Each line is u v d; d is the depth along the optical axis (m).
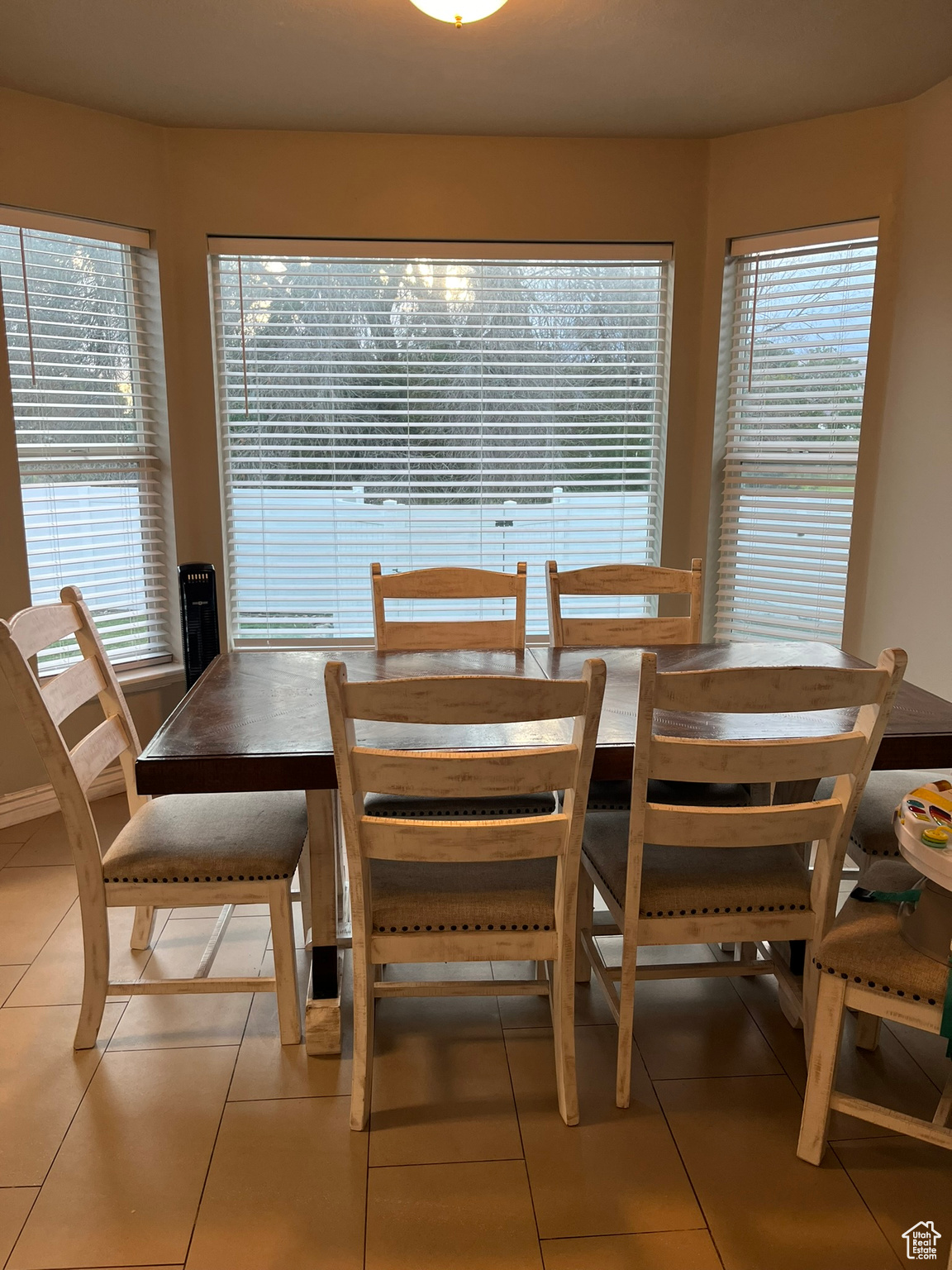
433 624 2.71
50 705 1.80
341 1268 1.44
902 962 1.53
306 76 2.84
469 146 3.45
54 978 2.25
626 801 2.27
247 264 3.52
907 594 3.23
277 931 1.93
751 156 3.44
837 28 2.53
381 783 1.55
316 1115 1.79
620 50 2.66
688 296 3.64
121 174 3.24
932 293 3.05
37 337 3.15
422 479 3.77
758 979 2.30
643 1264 1.45
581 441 3.80
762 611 3.79
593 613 3.94
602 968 1.97
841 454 3.55
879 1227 1.53
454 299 3.64
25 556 3.13
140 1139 1.72
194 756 1.69
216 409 3.58
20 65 2.76
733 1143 1.72
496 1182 1.62
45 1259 1.46
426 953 1.71
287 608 3.81
